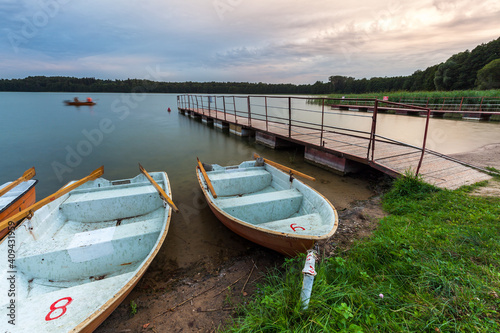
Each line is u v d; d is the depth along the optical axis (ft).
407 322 6.14
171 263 11.69
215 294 9.60
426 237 10.00
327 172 24.93
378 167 19.12
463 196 13.91
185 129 55.26
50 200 11.96
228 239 13.65
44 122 60.34
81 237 10.36
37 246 9.68
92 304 7.43
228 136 46.93
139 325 8.32
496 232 9.79
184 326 8.19
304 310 6.56
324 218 11.32
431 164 20.02
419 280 7.63
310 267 6.32
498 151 27.48
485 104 60.08
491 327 5.72
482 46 137.08
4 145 38.29
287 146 36.50
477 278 7.24
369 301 6.86
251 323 6.75
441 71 149.69
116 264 10.53
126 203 14.51
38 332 6.48
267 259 11.80
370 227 13.26
